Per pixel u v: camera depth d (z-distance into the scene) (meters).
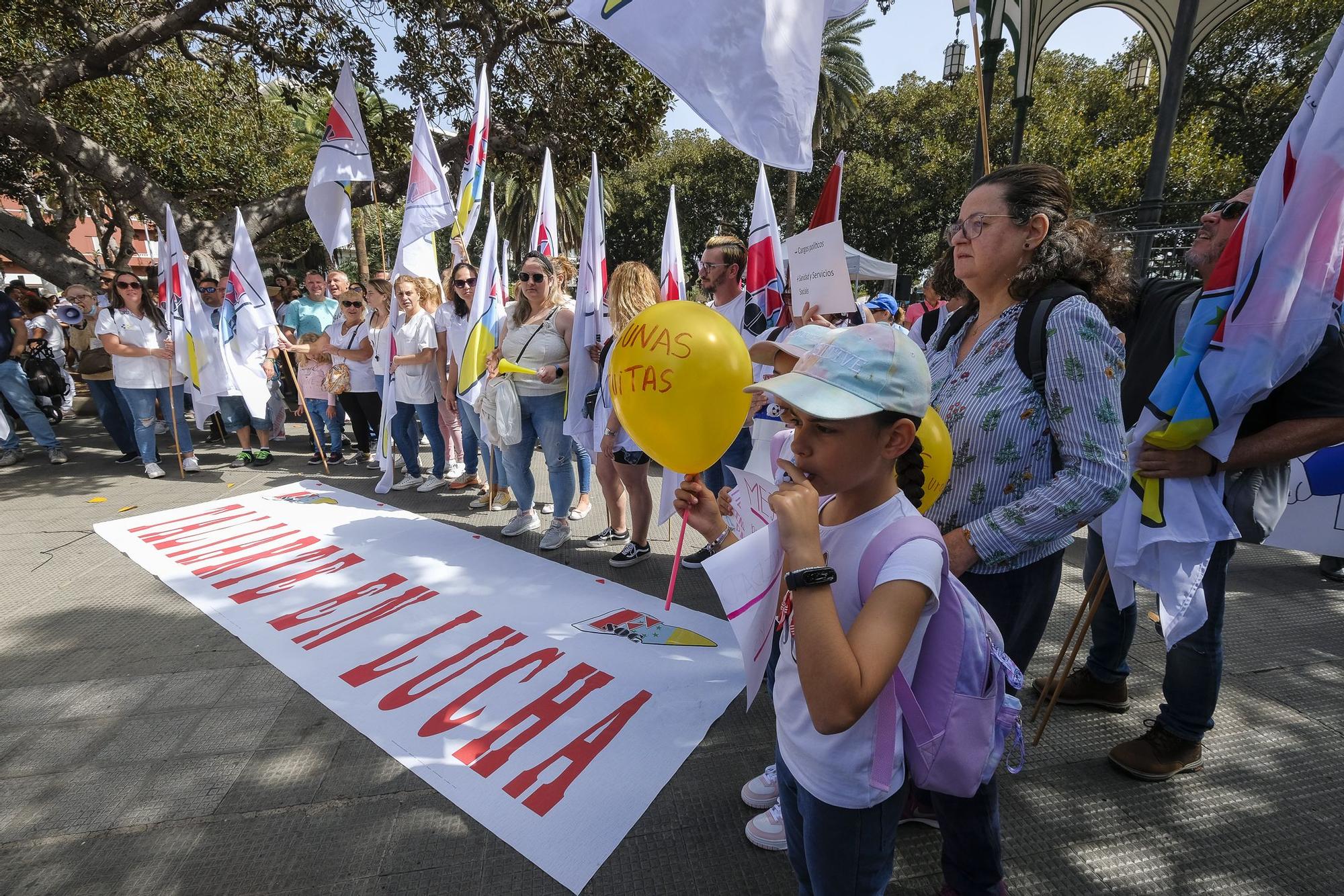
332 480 5.82
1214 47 16.22
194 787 2.23
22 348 6.20
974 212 1.56
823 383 1.07
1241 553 3.99
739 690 2.72
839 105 21.95
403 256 5.38
